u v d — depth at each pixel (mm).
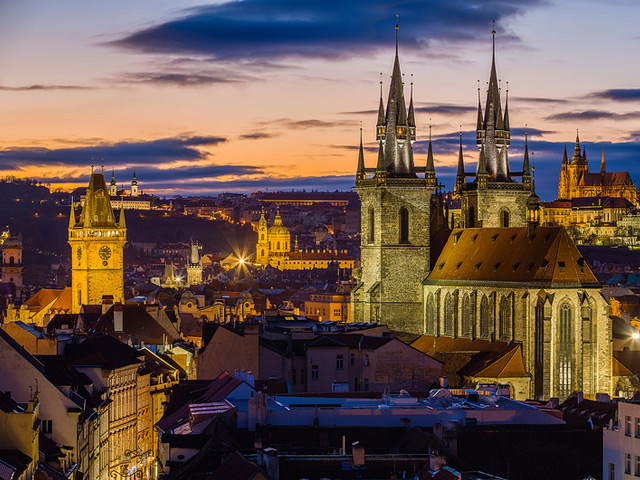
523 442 154875
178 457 156875
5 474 142875
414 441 152500
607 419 177625
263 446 152000
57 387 185875
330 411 166625
